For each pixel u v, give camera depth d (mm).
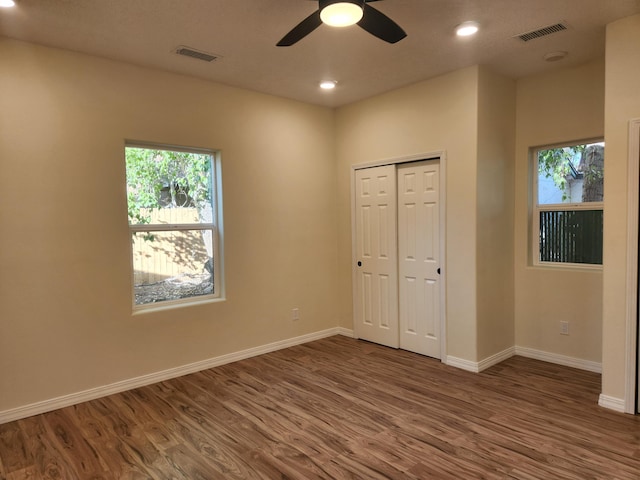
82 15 2674
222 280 4188
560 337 3963
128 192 3660
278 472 2355
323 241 4992
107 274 3439
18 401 3051
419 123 4148
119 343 3510
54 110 3164
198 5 2572
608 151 2941
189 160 4023
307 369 3979
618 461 2395
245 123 4258
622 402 2975
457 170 3871
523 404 3139
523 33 3053
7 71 2973
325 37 3066
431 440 2660
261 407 3178
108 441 2725
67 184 3230
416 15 2760
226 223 4152
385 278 4617
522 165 4145
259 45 3186
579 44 3273
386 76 3941
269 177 4473
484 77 3756
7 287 3002
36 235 3109
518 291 4230
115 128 3447
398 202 4465
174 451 2594
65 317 3246
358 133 4773
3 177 2969
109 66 3408
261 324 4449
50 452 2609
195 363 3961
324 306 5027
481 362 3871
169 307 3814
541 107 3986
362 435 2740
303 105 4754
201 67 3631
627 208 2875
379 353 4422
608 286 2990
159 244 3848
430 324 4234
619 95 2883
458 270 3920
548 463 2389
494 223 3957
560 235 4039
